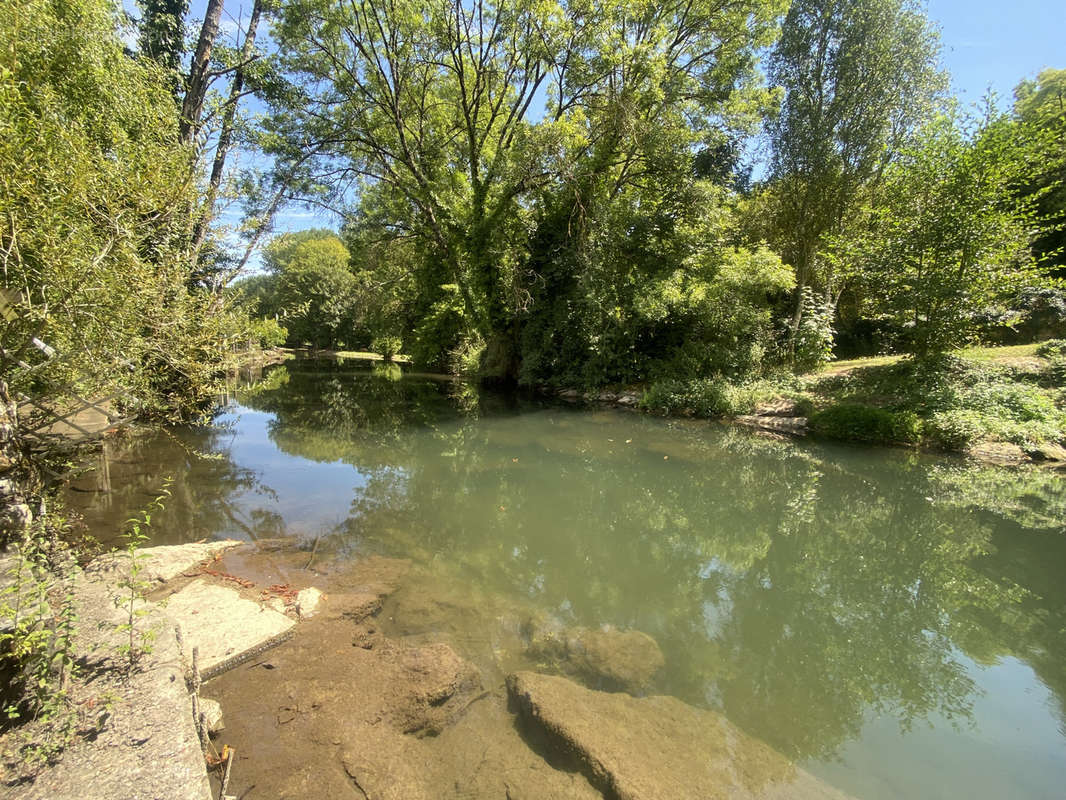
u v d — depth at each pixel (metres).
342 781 2.54
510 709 3.26
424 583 4.78
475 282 18.31
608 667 3.57
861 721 3.24
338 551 5.36
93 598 3.15
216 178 10.51
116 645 2.70
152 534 5.51
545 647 3.84
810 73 16.09
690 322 16.09
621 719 3.09
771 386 13.67
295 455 9.45
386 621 4.14
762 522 6.77
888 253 11.32
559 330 17.72
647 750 2.85
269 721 2.91
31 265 3.59
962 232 10.23
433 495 7.45
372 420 13.34
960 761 2.91
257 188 15.34
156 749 2.11
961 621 4.44
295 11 15.26
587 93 16.33
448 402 16.66
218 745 2.71
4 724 2.24
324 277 42.50
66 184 3.68
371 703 3.09
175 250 4.70
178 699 2.40
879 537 6.27
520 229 18.27
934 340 10.93
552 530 6.33
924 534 6.30
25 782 1.92
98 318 3.83
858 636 4.23
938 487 7.87
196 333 4.99
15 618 2.20
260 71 14.05
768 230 19.59
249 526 5.95
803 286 17.19
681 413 13.80
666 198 16.64
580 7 14.84
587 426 12.48
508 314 18.56
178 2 11.82
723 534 6.41
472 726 3.09
